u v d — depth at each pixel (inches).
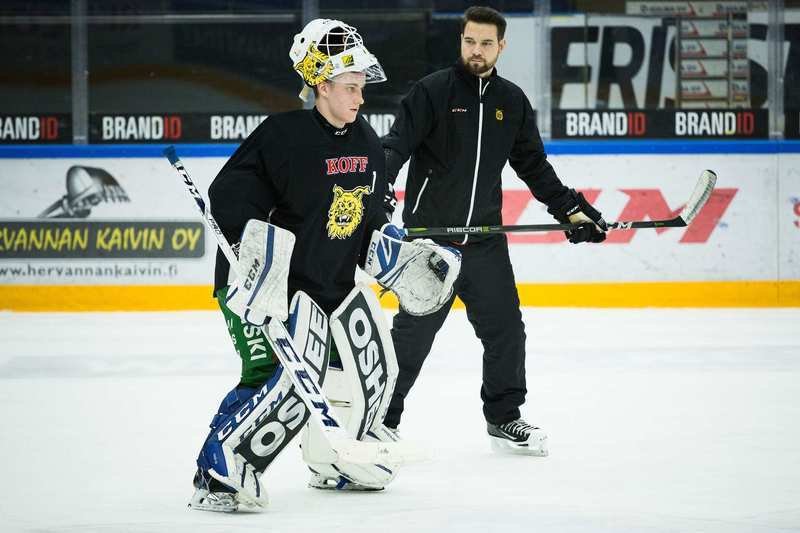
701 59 1018.1
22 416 552.7
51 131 1019.3
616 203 997.8
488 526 351.6
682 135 1020.5
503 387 470.9
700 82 1020.5
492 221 480.4
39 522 357.7
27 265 997.8
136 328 883.4
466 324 902.4
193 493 397.4
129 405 581.9
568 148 998.4
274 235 338.3
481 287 468.4
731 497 388.2
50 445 485.7
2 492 400.2
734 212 990.4
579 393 609.6
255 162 354.9
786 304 991.6
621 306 989.2
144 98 1023.6
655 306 989.2
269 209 362.0
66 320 936.3
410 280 373.4
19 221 998.4
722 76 1018.7
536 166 486.6
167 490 402.6
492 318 470.0
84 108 1021.2
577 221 485.4
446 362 724.7
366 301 370.6
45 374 680.4
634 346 775.7
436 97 463.5
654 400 587.5
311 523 354.9
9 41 1016.2
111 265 995.3
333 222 364.8
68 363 720.3
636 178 997.2
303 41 358.9
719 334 829.2
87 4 1018.1
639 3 1014.4
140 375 676.1
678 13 1015.6
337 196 363.3
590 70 1016.9
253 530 346.9
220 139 1027.3
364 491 402.0
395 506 378.3
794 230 991.6
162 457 460.8
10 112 1018.7
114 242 997.8
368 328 370.0
